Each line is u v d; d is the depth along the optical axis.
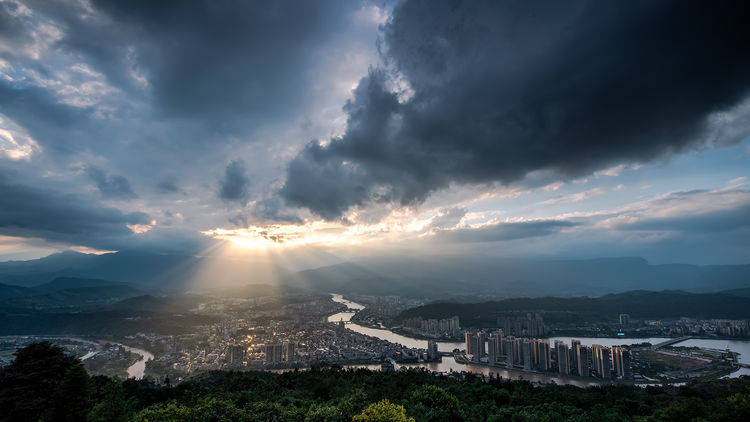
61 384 62.88
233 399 111.31
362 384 136.88
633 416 105.75
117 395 59.91
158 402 113.06
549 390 145.12
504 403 125.31
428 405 99.62
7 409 65.44
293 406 96.38
